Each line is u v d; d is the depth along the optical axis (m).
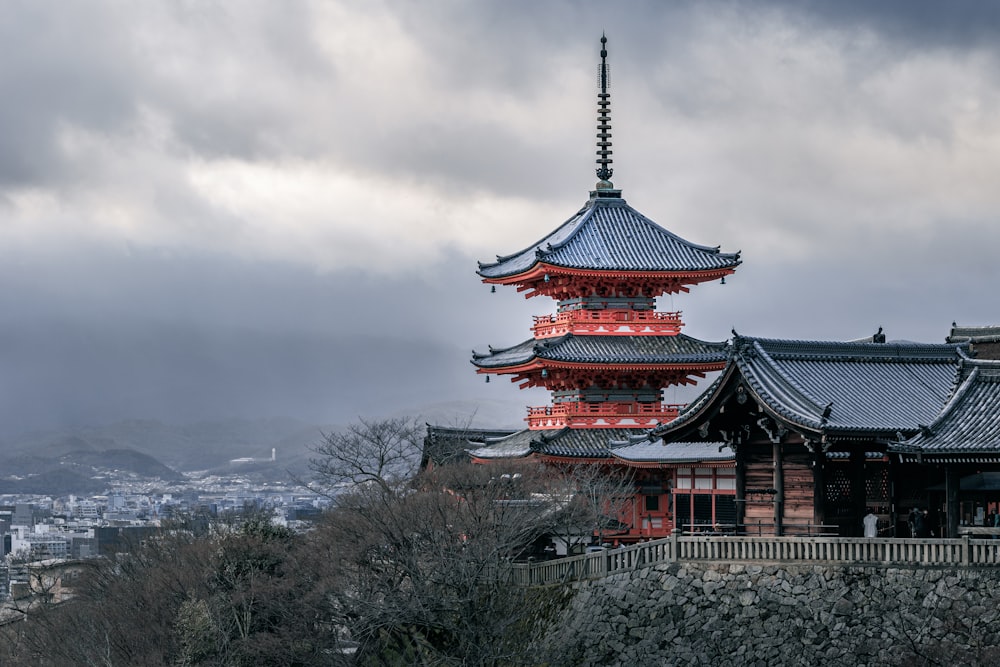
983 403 70.62
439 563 75.31
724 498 97.69
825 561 64.81
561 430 113.25
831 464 72.38
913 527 71.38
